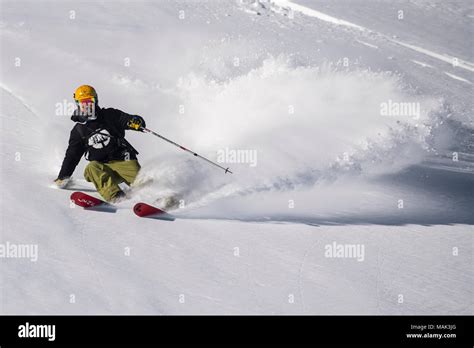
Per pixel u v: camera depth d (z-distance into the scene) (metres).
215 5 46.66
